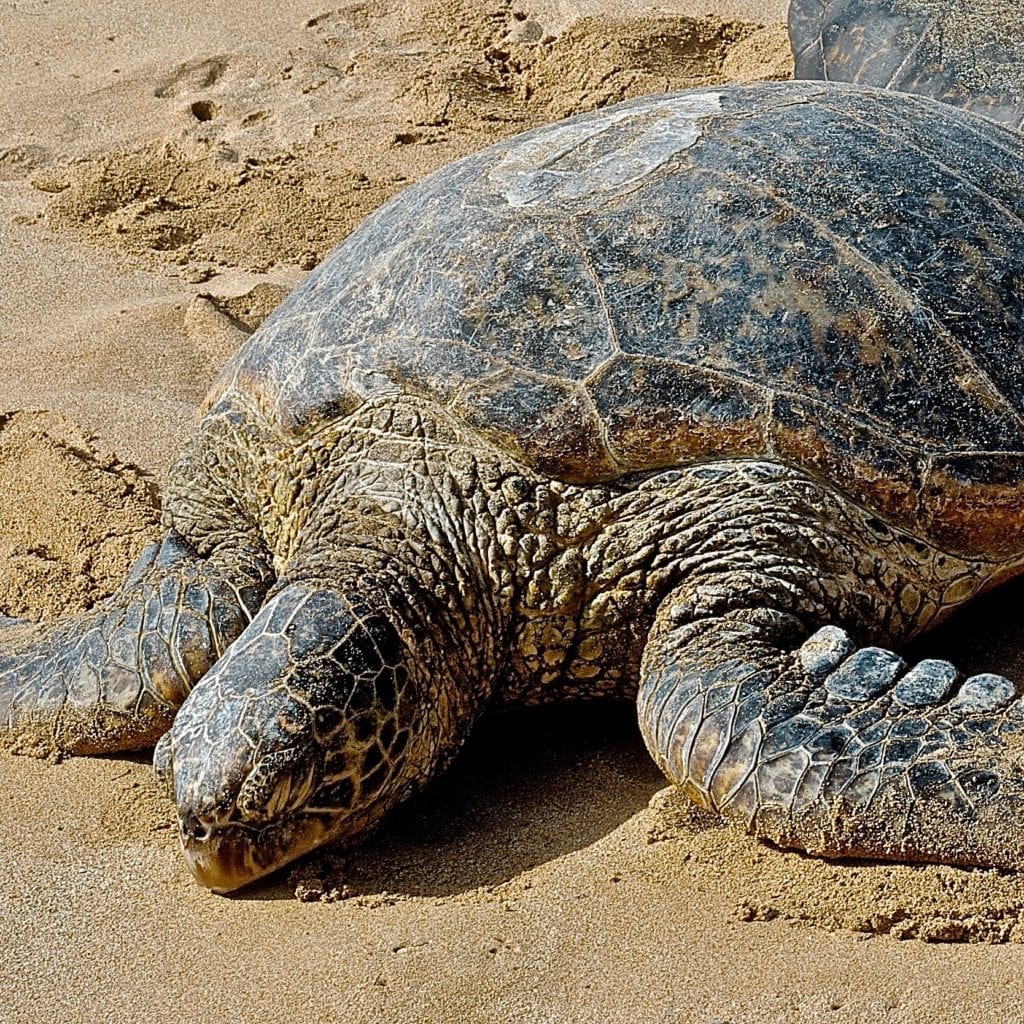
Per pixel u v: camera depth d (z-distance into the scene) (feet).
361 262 7.69
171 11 14.67
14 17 14.71
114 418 8.94
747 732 6.78
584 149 7.69
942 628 7.47
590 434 7.18
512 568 7.20
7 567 8.23
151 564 7.66
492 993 6.55
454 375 7.30
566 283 7.33
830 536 7.14
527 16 13.84
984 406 7.21
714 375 7.16
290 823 6.84
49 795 7.26
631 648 7.23
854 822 6.66
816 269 7.27
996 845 6.59
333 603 7.00
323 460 7.48
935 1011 6.40
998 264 7.39
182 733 6.92
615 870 6.82
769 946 6.59
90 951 6.76
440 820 7.09
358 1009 6.55
